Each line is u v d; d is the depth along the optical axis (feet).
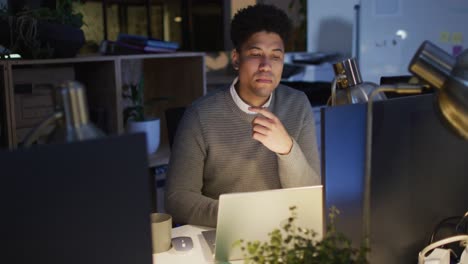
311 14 13.93
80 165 2.72
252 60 5.54
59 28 8.46
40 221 2.67
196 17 13.61
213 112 5.95
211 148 5.92
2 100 8.06
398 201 4.17
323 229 3.89
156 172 9.91
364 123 3.90
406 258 4.34
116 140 2.80
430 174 4.42
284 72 13.24
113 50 9.78
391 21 12.14
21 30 8.20
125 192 2.85
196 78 10.50
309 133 6.31
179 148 5.97
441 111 3.67
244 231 4.48
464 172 4.75
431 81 3.57
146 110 11.01
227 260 4.55
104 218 2.81
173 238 5.13
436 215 4.55
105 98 9.40
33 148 2.62
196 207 5.58
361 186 3.95
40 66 9.00
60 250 2.73
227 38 13.87
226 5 13.75
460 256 4.72
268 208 4.43
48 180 2.66
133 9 12.67
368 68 12.51
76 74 9.70
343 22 13.38
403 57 12.13
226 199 4.35
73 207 2.73
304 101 6.39
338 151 3.82
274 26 5.51
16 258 2.64
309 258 3.21
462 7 11.38
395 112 4.03
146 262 2.94
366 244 3.58
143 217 2.91
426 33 11.84
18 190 2.60
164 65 10.82
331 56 13.57
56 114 3.01
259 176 5.97
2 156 2.56
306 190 4.45
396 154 4.09
